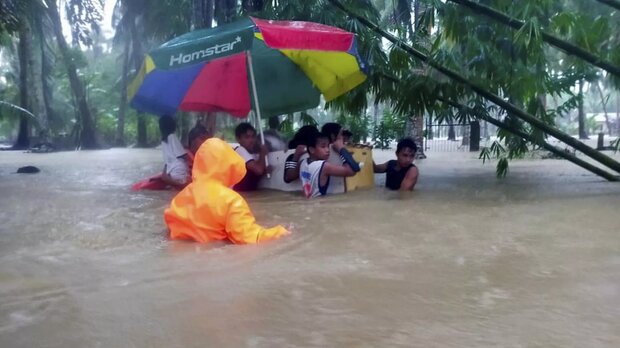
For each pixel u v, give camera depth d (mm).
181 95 8562
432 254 3666
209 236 4199
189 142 7965
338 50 6727
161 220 5141
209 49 6305
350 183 7246
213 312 2621
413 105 8328
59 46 26219
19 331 2416
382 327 2414
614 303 2666
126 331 2406
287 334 2350
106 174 10711
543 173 9820
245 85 8977
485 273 3203
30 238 4336
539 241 4023
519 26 7051
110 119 34750
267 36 6230
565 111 9523
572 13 7105
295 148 7469
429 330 2375
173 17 19375
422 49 8164
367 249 3836
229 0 10453
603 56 7102
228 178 4438
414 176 7266
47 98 29391
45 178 9773
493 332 2342
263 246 3986
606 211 5355
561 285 2957
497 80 7848
